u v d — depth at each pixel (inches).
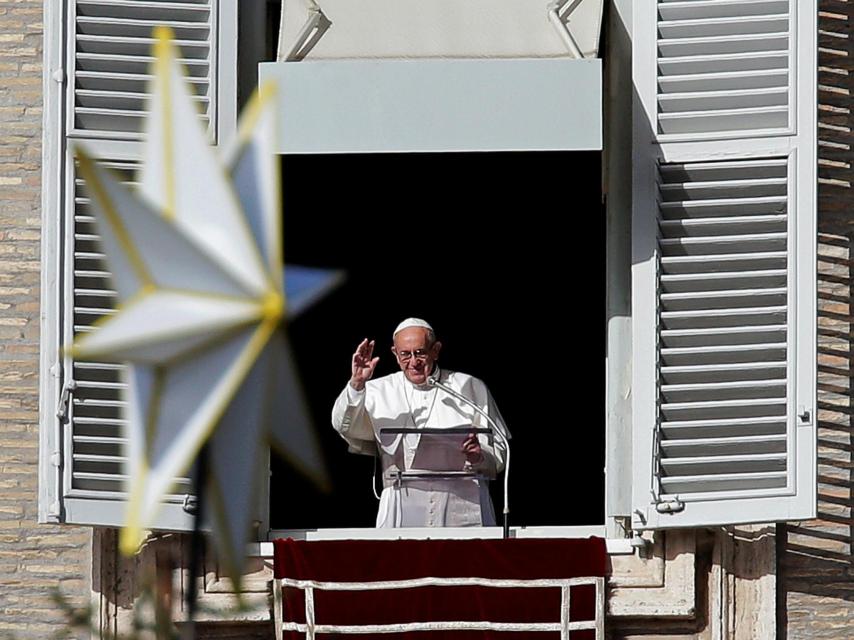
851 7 1449.3
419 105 1310.3
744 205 1352.1
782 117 1354.6
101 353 577.6
